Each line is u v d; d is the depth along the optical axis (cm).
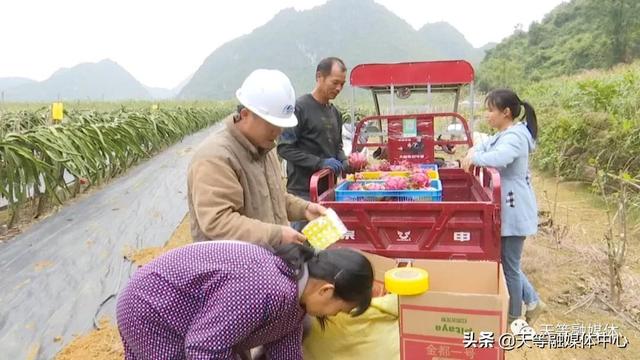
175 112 1562
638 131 705
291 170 393
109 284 443
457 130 535
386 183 357
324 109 389
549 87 1417
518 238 331
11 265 481
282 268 169
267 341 188
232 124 225
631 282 434
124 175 928
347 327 224
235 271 160
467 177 444
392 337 222
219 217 208
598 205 696
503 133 331
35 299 408
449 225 307
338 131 406
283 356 196
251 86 215
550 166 899
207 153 215
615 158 739
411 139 505
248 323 158
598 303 408
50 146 594
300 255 173
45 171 594
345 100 1847
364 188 357
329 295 170
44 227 601
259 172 233
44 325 367
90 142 709
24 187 564
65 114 826
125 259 508
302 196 392
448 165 531
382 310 222
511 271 338
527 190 332
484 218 301
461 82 532
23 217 643
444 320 206
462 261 244
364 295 172
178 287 165
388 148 512
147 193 793
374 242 319
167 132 1265
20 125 726
